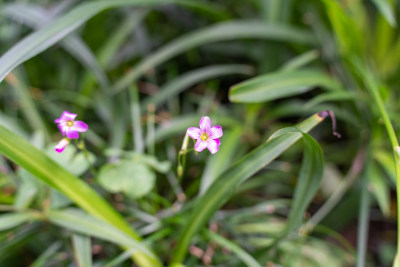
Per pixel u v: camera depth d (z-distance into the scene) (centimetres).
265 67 60
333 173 60
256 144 60
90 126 61
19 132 53
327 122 63
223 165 54
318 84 54
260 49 63
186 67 69
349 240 59
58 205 49
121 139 57
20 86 55
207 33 58
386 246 59
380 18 60
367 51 62
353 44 57
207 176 53
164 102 64
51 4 63
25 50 47
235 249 49
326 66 63
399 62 61
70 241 52
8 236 51
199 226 49
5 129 46
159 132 56
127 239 48
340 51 58
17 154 46
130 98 61
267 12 59
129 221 53
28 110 55
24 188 50
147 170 51
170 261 51
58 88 65
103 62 60
